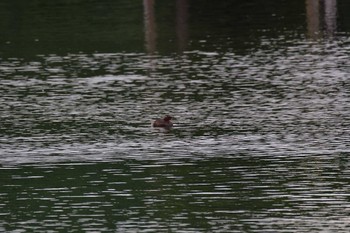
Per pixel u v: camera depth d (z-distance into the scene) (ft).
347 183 301.22
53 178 314.14
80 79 466.70
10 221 275.80
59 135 366.22
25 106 414.82
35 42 558.97
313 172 313.12
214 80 453.99
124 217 276.82
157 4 648.79
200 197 292.20
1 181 312.71
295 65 479.00
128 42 552.41
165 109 403.54
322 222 269.03
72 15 625.00
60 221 274.98
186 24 593.01
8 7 648.79
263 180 306.55
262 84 442.50
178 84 448.65
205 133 364.17
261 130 366.22
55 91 442.50
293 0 645.51
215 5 639.35
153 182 307.58
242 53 510.99
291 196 290.97
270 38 545.44
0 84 460.55
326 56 495.82
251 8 629.10
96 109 406.41
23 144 355.36
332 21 583.17
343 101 407.23
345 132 360.48
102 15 622.54
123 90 440.86
